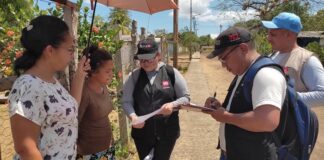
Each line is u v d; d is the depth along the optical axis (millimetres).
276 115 2092
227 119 2266
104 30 4234
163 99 3453
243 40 2277
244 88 2240
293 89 2348
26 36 1972
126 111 3477
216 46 2367
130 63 6578
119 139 5199
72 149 2145
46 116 1962
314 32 29328
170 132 3562
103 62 2789
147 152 3600
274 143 2268
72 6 2979
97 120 2869
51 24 1973
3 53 4008
